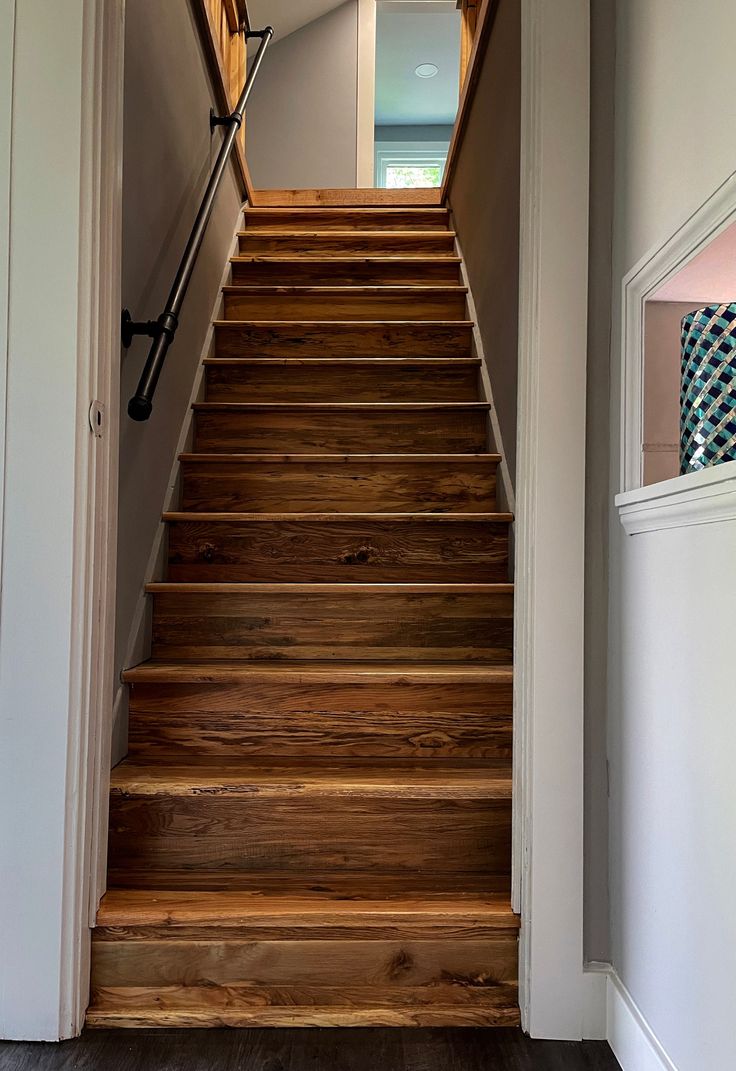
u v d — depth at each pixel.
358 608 1.99
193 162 2.53
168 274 2.23
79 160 1.36
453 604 1.99
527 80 1.50
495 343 2.48
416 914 1.45
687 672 1.08
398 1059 1.33
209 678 1.77
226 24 3.23
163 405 2.18
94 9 1.38
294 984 1.44
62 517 1.36
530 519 1.45
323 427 2.58
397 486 2.37
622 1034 1.31
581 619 1.41
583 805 1.41
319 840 1.61
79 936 1.38
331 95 4.94
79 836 1.38
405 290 3.10
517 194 2.16
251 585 1.96
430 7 5.05
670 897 1.14
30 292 1.36
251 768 1.71
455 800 1.61
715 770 1.00
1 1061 1.31
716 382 1.11
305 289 3.09
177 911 1.44
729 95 0.96
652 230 1.23
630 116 1.34
